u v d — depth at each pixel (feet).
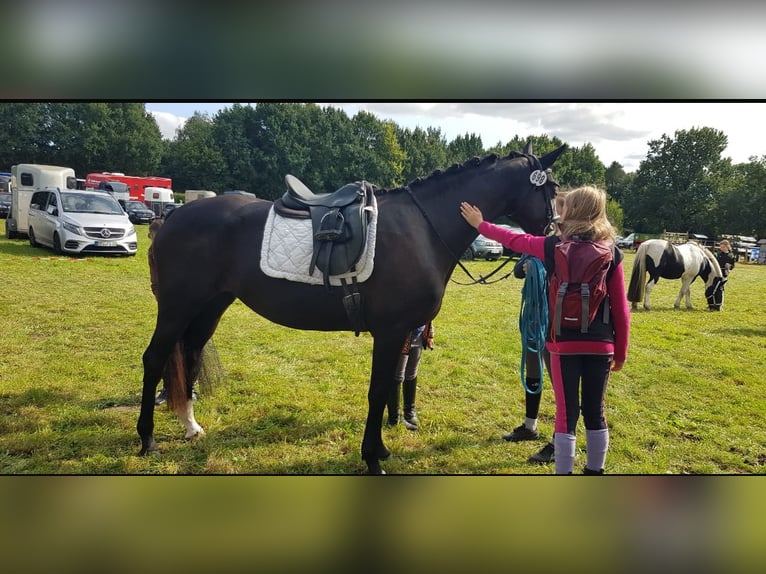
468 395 13.25
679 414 12.55
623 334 7.38
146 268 33.17
